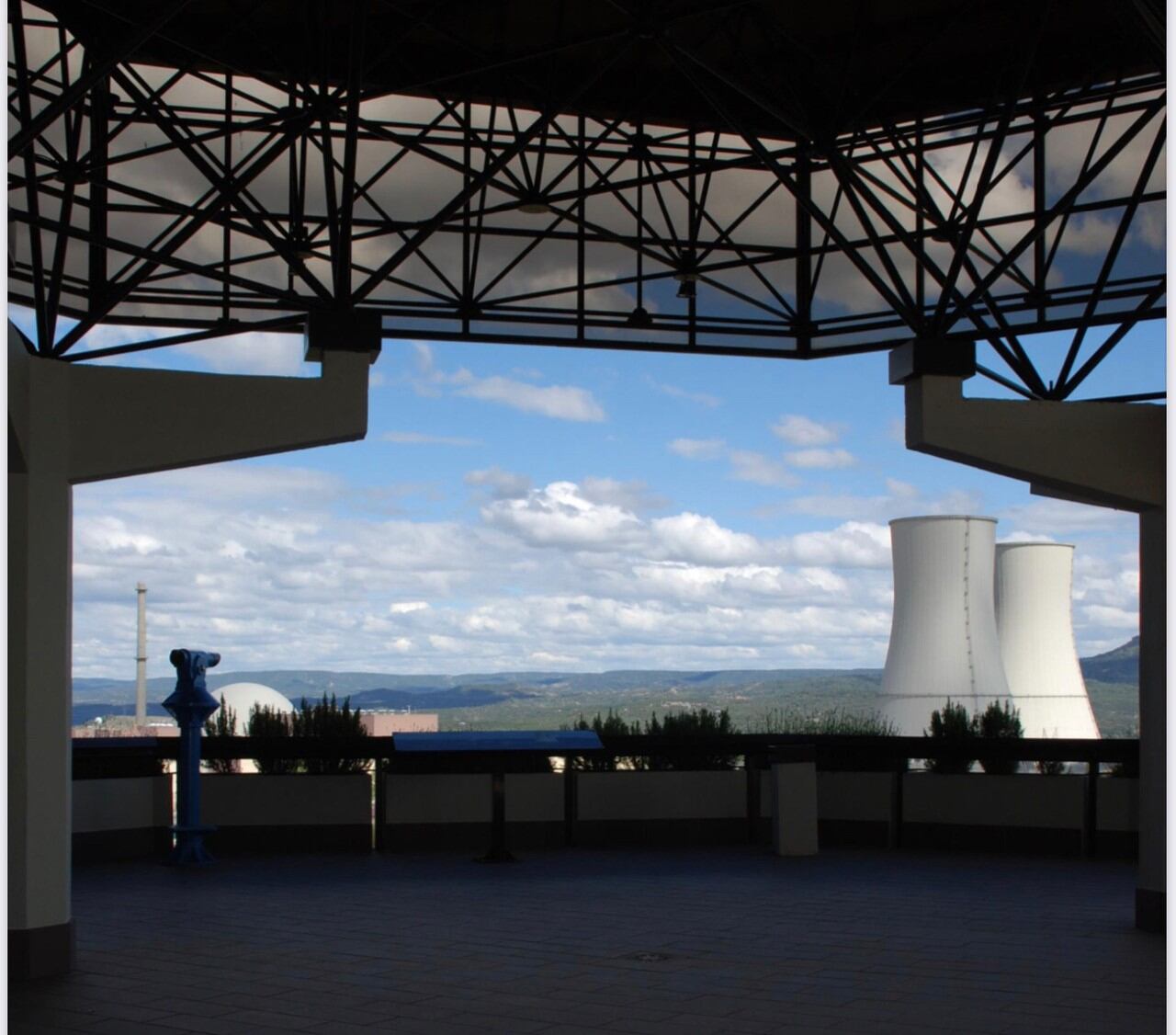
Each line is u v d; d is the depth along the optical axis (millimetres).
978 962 8016
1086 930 9070
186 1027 6547
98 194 13164
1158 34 7941
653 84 13453
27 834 7613
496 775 12680
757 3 10070
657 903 10203
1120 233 11367
